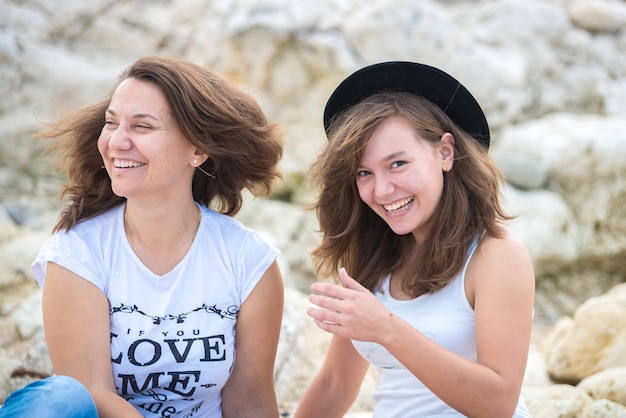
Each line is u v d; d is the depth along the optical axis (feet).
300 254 21.97
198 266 9.00
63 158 9.56
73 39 26.43
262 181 9.83
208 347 8.87
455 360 7.93
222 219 9.36
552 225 21.70
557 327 14.82
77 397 7.84
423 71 8.95
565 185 22.50
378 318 7.86
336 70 23.80
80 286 8.71
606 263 22.13
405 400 8.87
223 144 9.08
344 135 8.79
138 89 8.57
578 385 12.71
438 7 27.58
